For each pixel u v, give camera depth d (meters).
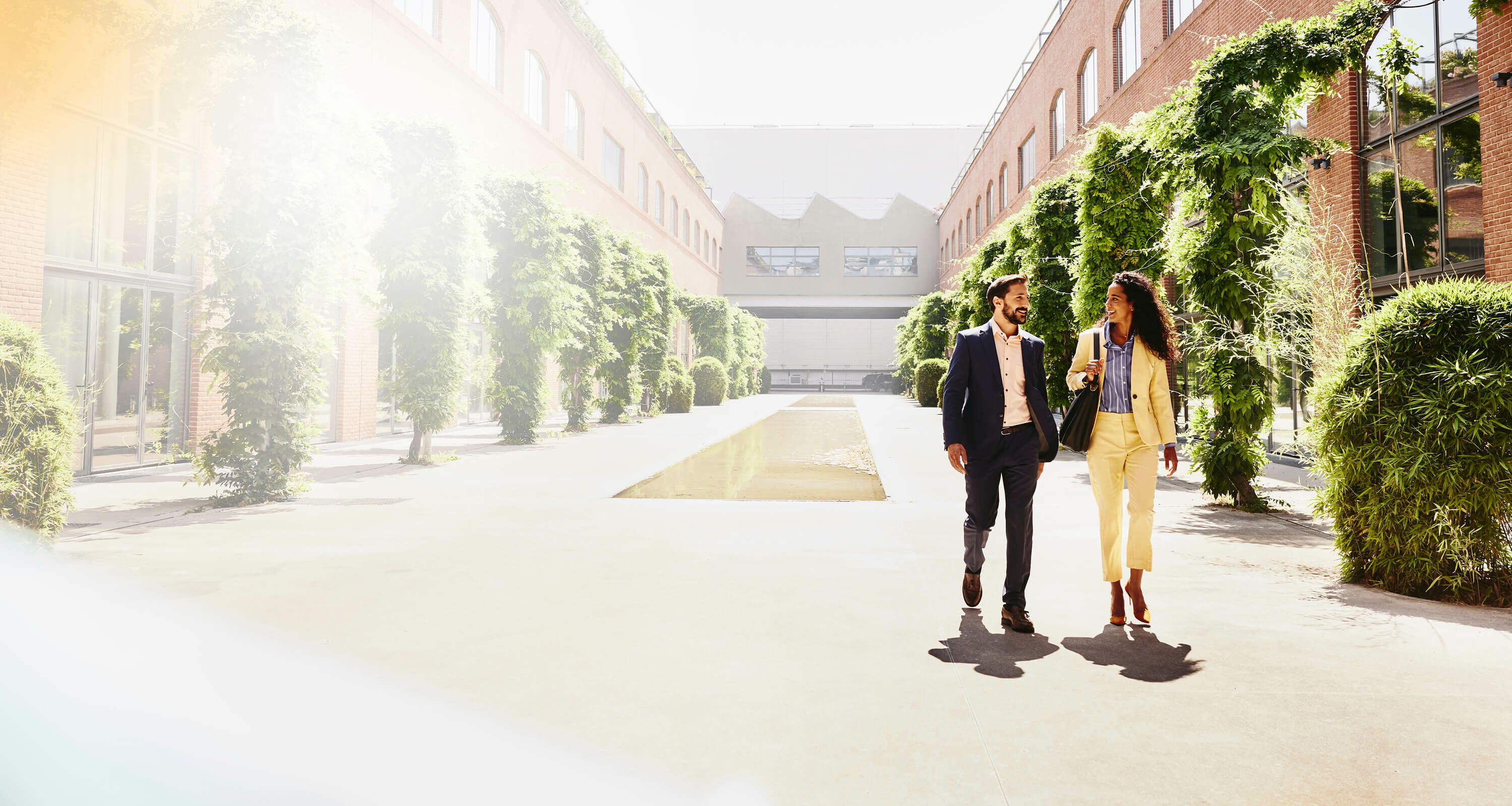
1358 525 4.66
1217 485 7.59
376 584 4.52
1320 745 2.52
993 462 3.85
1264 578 4.80
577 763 2.37
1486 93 7.80
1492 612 4.08
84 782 2.22
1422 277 8.76
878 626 3.79
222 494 8.19
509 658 3.30
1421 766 2.37
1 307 8.52
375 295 11.68
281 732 2.56
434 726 2.63
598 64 27.73
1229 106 7.59
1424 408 4.34
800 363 59.59
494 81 20.44
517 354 14.89
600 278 18.34
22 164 8.70
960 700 2.89
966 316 19.12
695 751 2.47
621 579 4.67
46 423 5.03
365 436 15.30
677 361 27.06
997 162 34.25
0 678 2.99
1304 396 6.79
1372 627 3.80
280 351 7.84
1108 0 20.67
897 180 61.06
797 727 2.65
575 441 15.47
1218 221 7.70
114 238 9.98
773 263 53.84
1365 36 7.23
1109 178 10.73
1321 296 6.96
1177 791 2.22
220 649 3.38
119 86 8.28
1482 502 4.20
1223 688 3.02
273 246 7.96
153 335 10.54
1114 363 3.92
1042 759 2.42
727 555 5.34
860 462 11.81
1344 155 9.76
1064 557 5.33
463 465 11.14
